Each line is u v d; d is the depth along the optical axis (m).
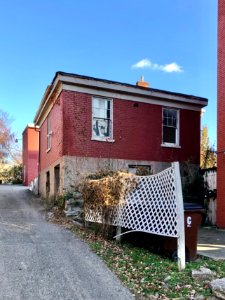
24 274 5.84
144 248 7.88
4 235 8.65
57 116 14.48
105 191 8.84
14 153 40.97
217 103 12.56
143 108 15.24
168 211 6.72
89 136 13.81
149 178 7.51
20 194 20.03
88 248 7.71
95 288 5.32
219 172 12.30
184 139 16.23
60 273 5.95
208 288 5.21
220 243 8.93
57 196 13.55
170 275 5.82
